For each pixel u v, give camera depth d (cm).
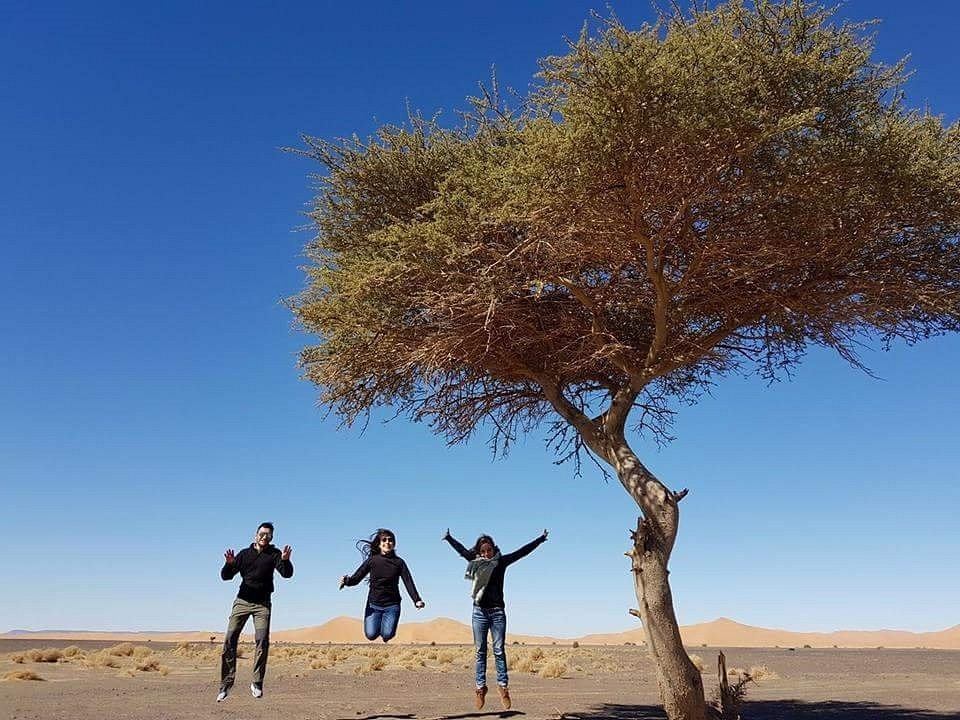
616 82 857
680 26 960
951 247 1124
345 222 1298
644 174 928
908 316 1191
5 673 1909
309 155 1252
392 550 1110
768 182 980
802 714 1354
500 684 1153
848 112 986
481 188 1035
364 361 1227
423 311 1154
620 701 1527
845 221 1034
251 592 1059
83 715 1153
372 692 1672
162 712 1212
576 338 1204
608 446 1143
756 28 970
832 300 1147
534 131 978
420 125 1266
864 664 2970
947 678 2242
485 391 1376
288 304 1254
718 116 872
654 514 1045
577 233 1010
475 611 1168
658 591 1009
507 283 1070
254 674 1040
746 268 1069
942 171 991
